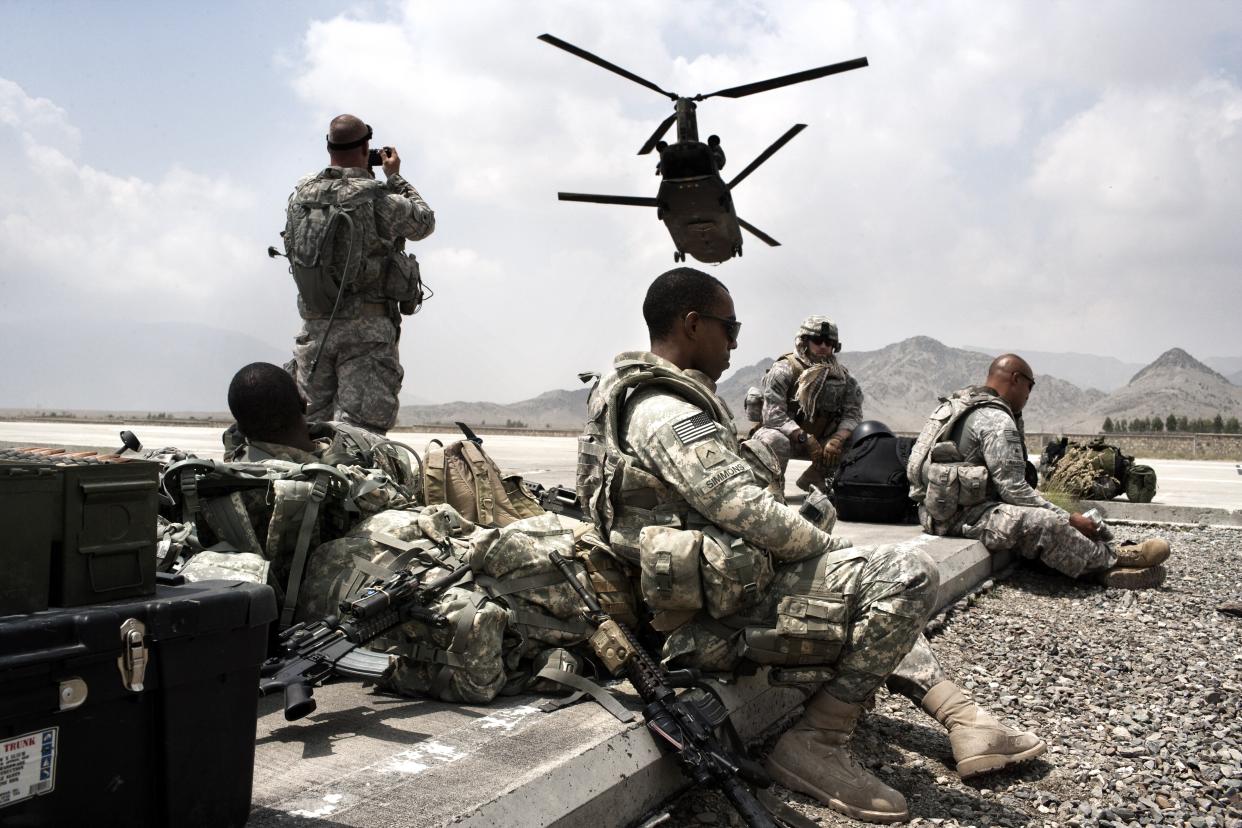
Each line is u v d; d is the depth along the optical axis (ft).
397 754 8.41
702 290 10.73
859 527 24.84
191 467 10.28
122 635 5.76
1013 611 19.31
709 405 10.43
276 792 7.52
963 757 10.85
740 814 8.66
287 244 19.54
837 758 10.17
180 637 6.10
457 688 9.95
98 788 5.80
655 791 9.28
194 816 6.30
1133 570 21.18
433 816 7.08
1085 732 12.75
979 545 21.26
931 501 21.99
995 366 22.39
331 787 7.62
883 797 9.89
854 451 26.23
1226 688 14.49
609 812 8.54
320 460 12.14
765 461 10.70
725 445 10.04
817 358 28.07
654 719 9.25
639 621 11.44
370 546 10.58
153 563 6.29
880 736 12.26
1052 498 33.47
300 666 8.93
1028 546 20.98
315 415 20.29
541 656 10.52
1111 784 11.05
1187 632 18.04
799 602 9.80
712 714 9.33
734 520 9.65
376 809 7.20
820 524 10.98
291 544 10.63
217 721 6.41
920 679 11.44
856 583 9.87
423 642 10.05
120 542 6.06
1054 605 19.93
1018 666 15.58
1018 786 10.94
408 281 20.10
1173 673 15.40
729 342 11.05
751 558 9.73
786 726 12.03
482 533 10.50
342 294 19.26
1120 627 18.28
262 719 9.48
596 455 10.71
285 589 10.75
